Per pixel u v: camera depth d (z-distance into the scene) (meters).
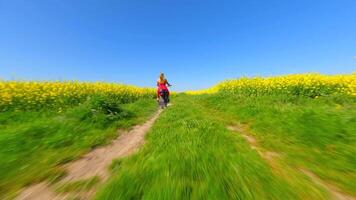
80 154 4.36
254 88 16.61
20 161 3.86
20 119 8.02
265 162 3.49
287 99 11.38
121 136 5.95
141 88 29.23
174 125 6.21
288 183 2.82
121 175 2.91
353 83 13.01
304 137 4.85
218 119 7.87
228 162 3.21
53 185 3.07
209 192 2.43
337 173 3.29
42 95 11.44
